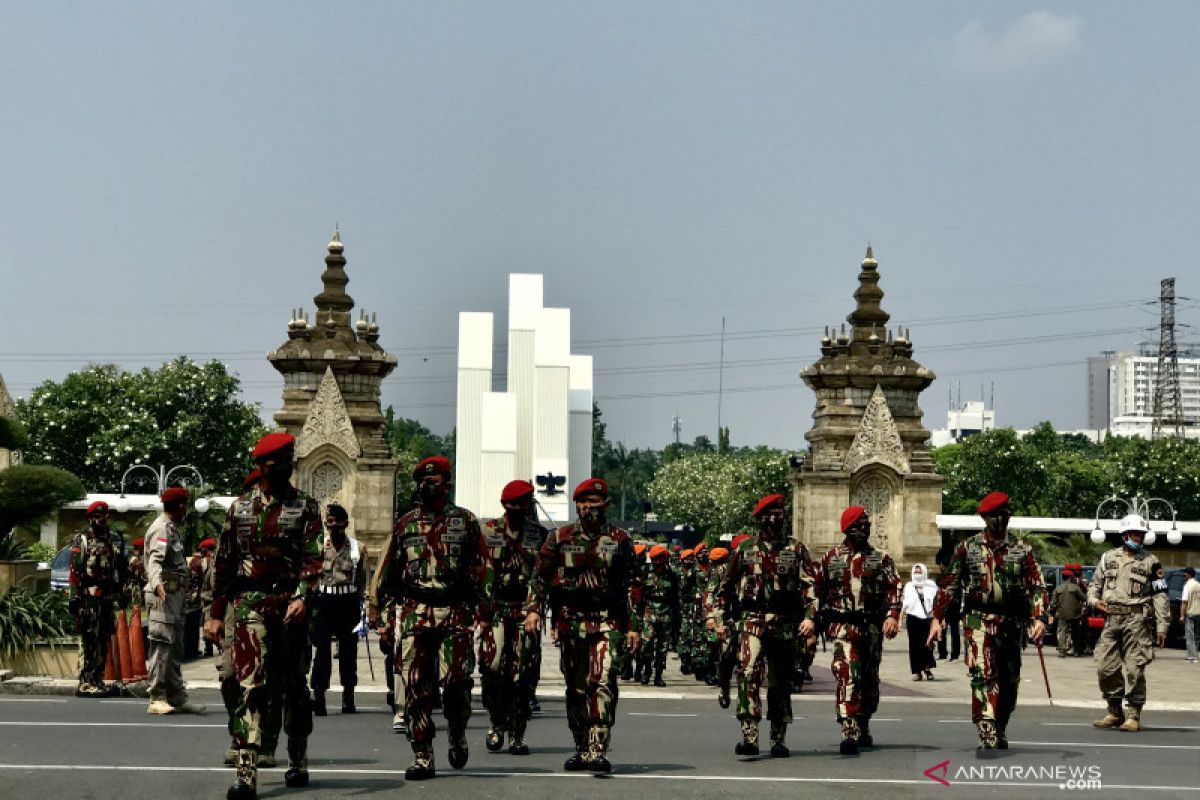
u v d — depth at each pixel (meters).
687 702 30.41
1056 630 52.81
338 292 61.03
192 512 50.34
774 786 16.94
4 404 58.44
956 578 20.44
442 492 17.55
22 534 57.38
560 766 18.83
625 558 18.31
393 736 22.12
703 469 173.00
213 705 26.42
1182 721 27.44
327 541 25.88
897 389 61.69
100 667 27.16
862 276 63.38
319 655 25.45
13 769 17.31
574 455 111.00
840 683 20.45
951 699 31.45
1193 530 71.31
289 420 59.84
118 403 107.31
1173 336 163.62
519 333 104.62
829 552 21.08
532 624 18.39
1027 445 123.94
